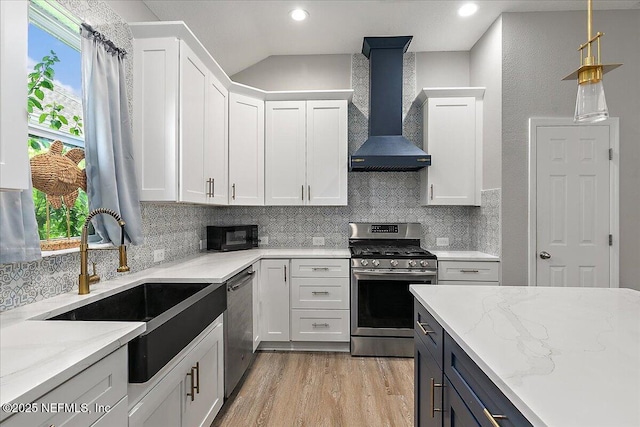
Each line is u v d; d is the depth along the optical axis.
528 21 3.02
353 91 3.44
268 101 3.50
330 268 3.18
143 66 2.24
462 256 3.13
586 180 2.99
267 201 3.50
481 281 3.06
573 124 2.99
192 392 1.65
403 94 3.78
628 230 2.97
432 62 3.76
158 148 2.23
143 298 2.06
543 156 3.01
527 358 0.89
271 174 3.50
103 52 1.90
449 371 1.22
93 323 1.21
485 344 0.98
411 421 2.14
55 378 0.83
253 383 2.62
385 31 3.31
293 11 2.94
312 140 3.47
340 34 3.37
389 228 3.71
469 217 3.74
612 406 0.67
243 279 2.57
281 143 3.49
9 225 1.27
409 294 3.11
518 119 3.02
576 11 3.00
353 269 3.12
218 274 2.17
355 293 3.13
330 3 2.84
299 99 3.48
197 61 2.47
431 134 3.43
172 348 1.37
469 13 3.03
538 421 0.63
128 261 2.20
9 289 1.39
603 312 1.29
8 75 0.97
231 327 2.28
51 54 1.65
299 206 3.81
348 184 3.82
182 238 3.02
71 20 1.75
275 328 3.21
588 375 0.79
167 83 2.23
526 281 3.01
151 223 2.50
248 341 2.73
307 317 3.20
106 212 1.69
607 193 2.98
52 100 1.65
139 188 2.23
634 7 2.95
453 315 1.26
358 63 3.79
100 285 1.86
